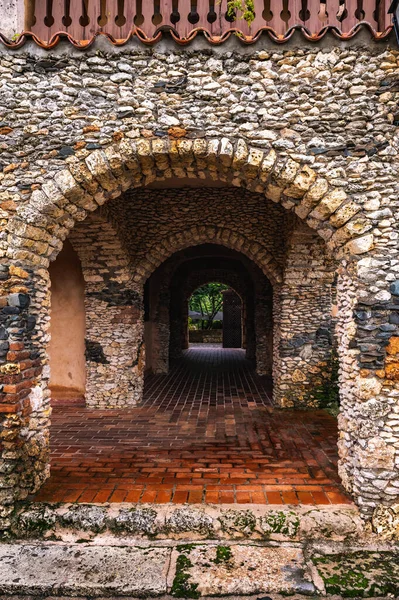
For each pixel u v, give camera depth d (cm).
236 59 370
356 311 362
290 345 683
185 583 297
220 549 333
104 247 677
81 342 765
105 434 562
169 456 482
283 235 698
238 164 376
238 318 1669
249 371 1055
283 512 354
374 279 358
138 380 722
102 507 362
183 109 371
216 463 461
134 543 343
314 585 295
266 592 292
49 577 304
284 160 367
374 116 362
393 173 360
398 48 360
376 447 349
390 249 358
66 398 766
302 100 367
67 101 377
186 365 1153
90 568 313
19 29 424
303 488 399
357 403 362
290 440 536
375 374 354
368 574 306
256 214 706
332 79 365
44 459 411
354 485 370
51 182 374
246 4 378
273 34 363
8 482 357
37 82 377
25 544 345
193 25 412
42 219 380
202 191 712
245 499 377
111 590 295
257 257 711
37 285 399
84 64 375
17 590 297
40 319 407
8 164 378
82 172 374
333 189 363
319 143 364
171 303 1273
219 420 627
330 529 341
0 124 377
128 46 374
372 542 341
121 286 701
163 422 618
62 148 376
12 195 377
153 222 721
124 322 703
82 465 455
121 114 373
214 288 2253
